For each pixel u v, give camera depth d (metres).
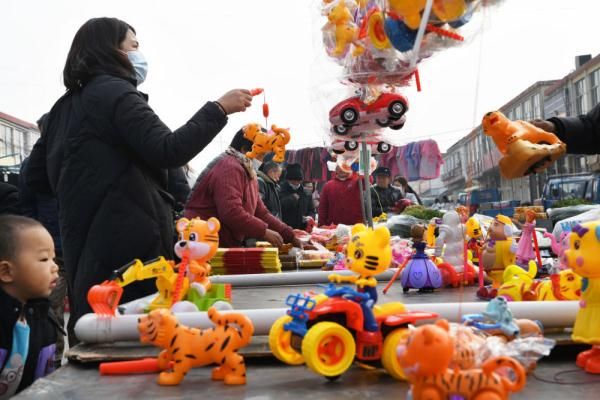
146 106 2.39
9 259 1.92
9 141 21.70
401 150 8.75
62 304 3.73
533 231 2.45
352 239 1.43
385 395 1.18
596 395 1.13
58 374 1.39
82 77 2.51
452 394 1.01
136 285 2.33
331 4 2.03
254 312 1.51
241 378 1.29
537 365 1.36
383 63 1.91
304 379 1.31
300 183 7.89
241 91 2.43
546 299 1.83
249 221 3.46
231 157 3.60
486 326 1.28
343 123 2.37
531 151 1.55
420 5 1.56
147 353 1.48
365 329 1.30
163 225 2.50
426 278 2.46
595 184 10.26
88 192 2.36
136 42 2.72
